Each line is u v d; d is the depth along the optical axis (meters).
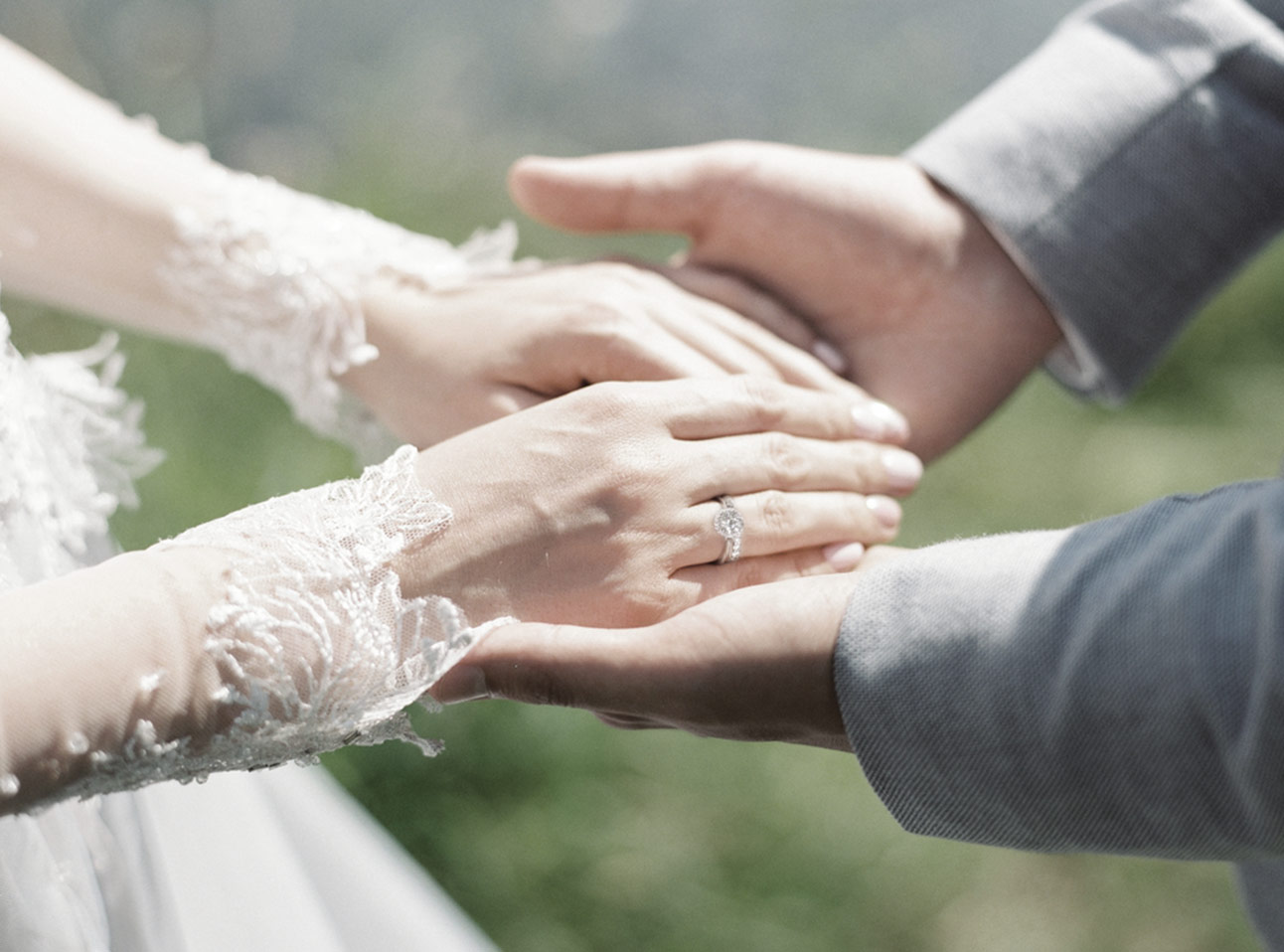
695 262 0.77
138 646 0.55
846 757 1.01
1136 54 0.73
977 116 0.74
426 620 0.59
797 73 2.15
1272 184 0.71
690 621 0.56
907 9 2.20
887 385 0.76
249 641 0.57
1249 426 1.44
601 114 2.08
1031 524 1.33
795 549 0.66
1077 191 0.72
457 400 0.72
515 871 0.94
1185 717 0.52
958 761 0.54
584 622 0.62
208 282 0.73
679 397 0.64
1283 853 0.52
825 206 0.74
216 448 1.17
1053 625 0.53
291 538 0.59
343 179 1.61
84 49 1.74
